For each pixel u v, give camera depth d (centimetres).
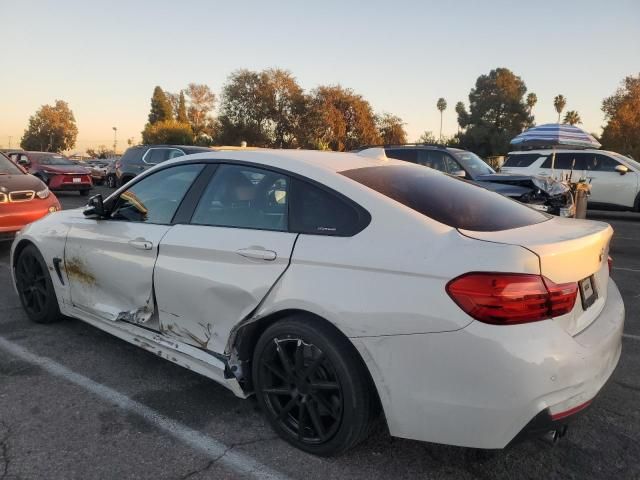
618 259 820
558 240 247
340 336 259
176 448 283
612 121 4578
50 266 434
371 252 253
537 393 221
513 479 260
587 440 294
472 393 226
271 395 288
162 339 341
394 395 242
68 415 315
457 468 268
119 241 364
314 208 284
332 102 4775
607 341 252
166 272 328
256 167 317
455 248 239
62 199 1745
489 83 6912
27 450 278
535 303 223
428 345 231
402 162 364
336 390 261
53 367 380
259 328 297
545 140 1288
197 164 349
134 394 343
